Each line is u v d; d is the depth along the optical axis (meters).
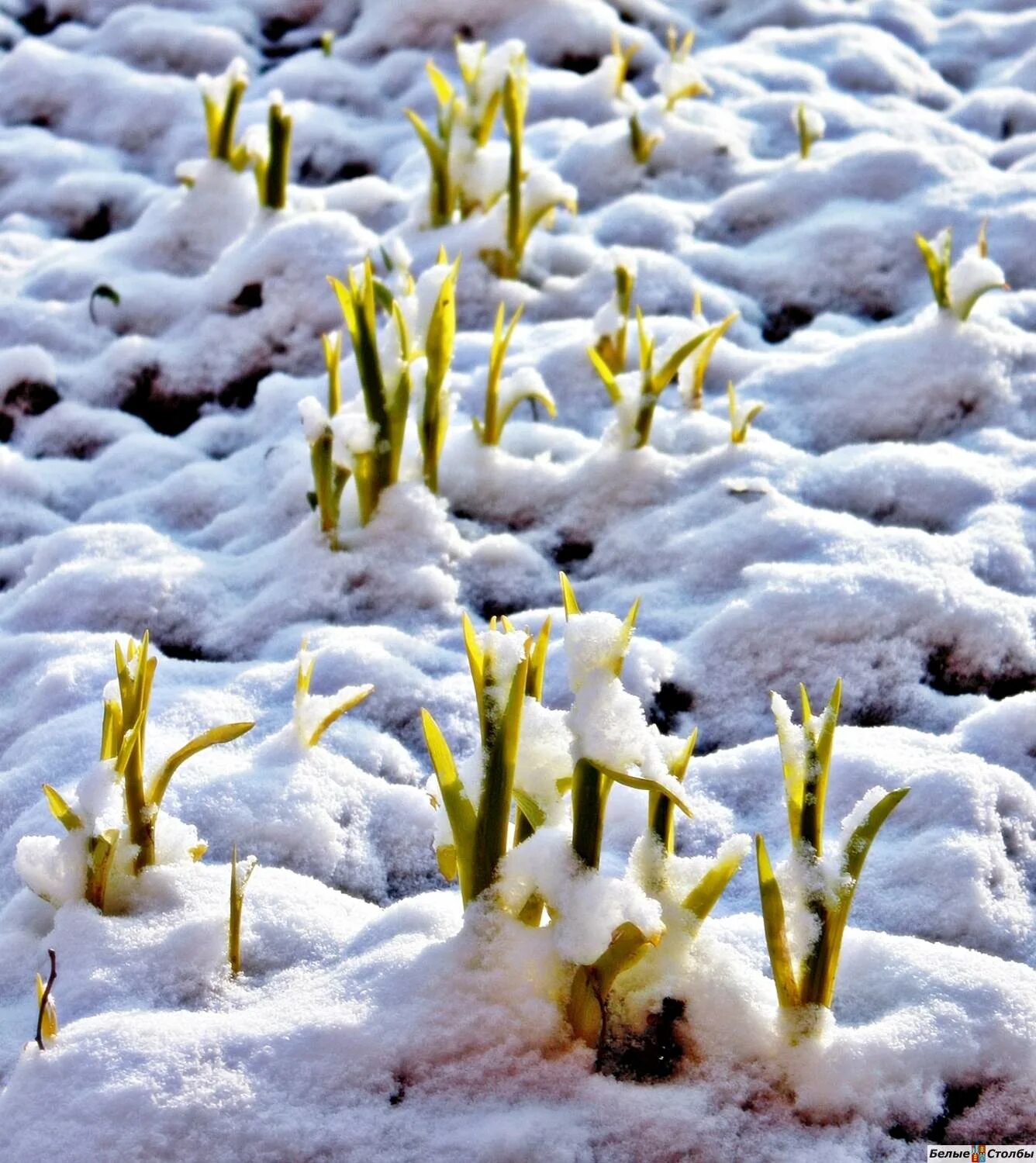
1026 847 1.39
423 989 1.31
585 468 1.60
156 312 1.78
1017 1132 1.29
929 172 1.84
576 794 1.30
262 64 2.23
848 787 1.41
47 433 1.71
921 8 2.29
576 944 1.29
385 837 1.41
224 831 1.40
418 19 2.21
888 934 1.35
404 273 1.64
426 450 1.57
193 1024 1.31
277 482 1.63
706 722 1.47
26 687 1.50
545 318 1.76
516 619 1.52
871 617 1.48
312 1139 1.28
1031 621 1.49
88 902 1.35
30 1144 1.28
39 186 1.98
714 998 1.31
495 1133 1.28
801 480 1.58
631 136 1.91
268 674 1.48
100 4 2.37
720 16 2.36
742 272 1.79
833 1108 1.29
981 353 1.63
